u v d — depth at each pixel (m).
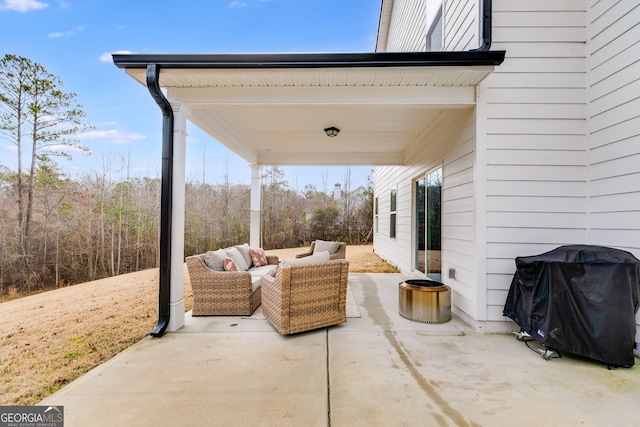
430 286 3.79
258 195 7.23
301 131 5.41
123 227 12.32
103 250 11.78
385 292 5.32
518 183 3.40
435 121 4.79
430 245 5.45
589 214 3.33
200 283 3.92
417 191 6.49
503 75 3.41
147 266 12.73
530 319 2.86
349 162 7.33
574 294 2.60
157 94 3.09
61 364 2.78
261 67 3.01
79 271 11.35
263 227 15.44
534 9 3.39
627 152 2.90
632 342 2.49
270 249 15.48
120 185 12.38
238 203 14.66
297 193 17.02
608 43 3.10
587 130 3.35
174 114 3.45
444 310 3.67
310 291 3.28
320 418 1.87
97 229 11.77
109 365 2.56
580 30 3.37
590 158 3.32
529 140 3.40
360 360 2.65
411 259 6.55
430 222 5.45
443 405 2.00
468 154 3.64
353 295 5.09
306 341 3.08
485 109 3.42
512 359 2.69
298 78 3.25
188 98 3.48
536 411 1.94
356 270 8.02
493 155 3.42
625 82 2.92
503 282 3.40
